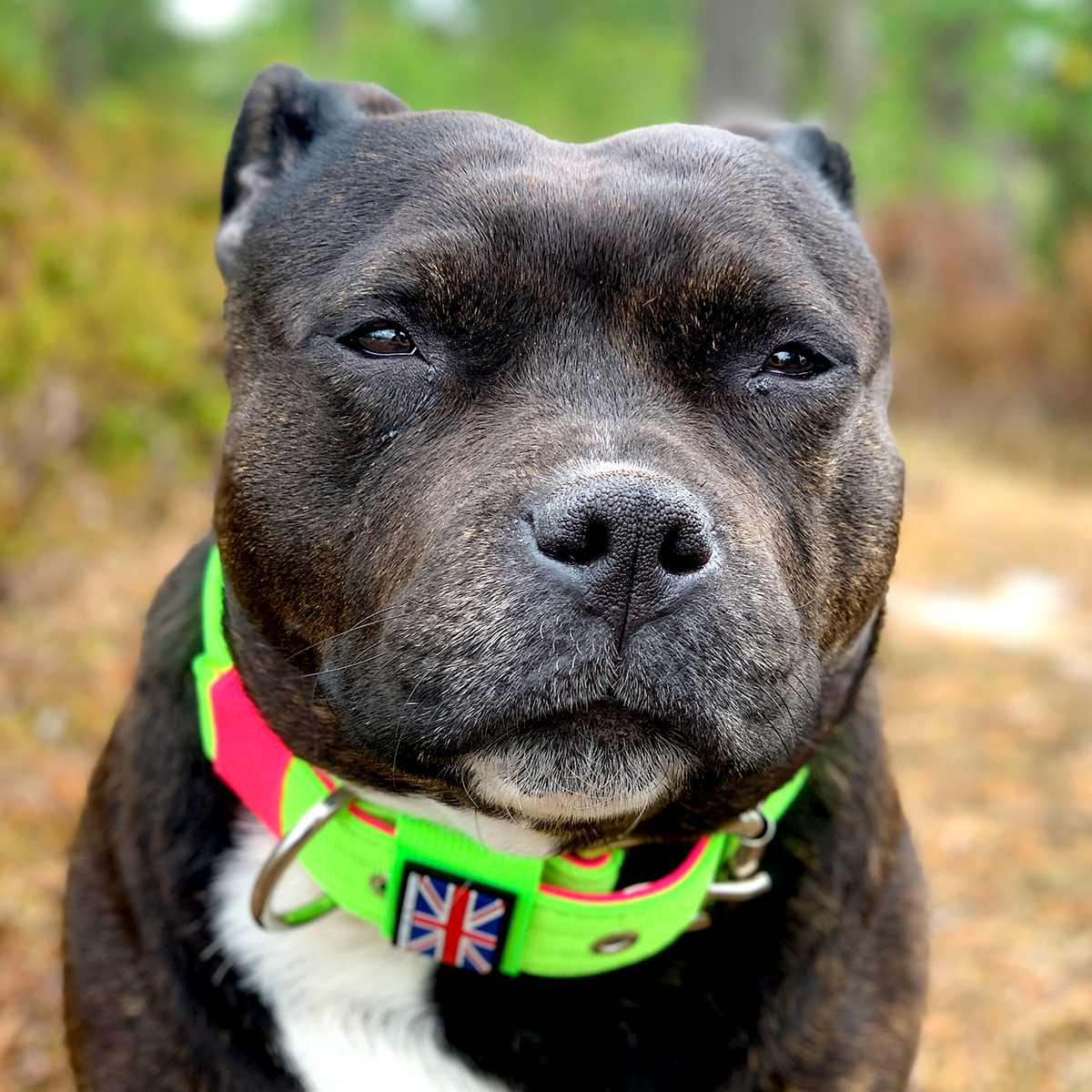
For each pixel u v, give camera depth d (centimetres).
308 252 50
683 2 455
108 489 126
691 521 42
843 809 52
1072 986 74
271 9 498
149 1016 49
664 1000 49
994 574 162
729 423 48
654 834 49
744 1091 48
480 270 47
